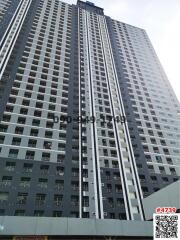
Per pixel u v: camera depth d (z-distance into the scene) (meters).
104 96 66.44
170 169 53.97
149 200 33.06
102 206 41.44
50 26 82.94
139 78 80.06
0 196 37.62
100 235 23.22
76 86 65.00
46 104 56.06
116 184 46.16
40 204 38.25
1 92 53.25
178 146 60.94
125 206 42.91
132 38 100.88
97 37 90.62
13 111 50.94
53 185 41.53
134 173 49.62
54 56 70.94
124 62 84.94
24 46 68.75
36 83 59.59
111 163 49.78
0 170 40.38
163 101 74.75
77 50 78.56
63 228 23.23
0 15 76.88
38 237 22.47
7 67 59.62
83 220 24.06
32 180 40.88
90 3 113.00
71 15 95.56
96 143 52.38
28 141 46.94
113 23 105.81
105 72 75.19
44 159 45.06
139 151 55.16
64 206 39.25
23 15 81.38
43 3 93.44
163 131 63.75
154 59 94.19
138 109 67.62
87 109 60.06
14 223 22.86
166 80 85.19
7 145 44.50
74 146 49.97
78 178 44.28
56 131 51.22
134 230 23.89
